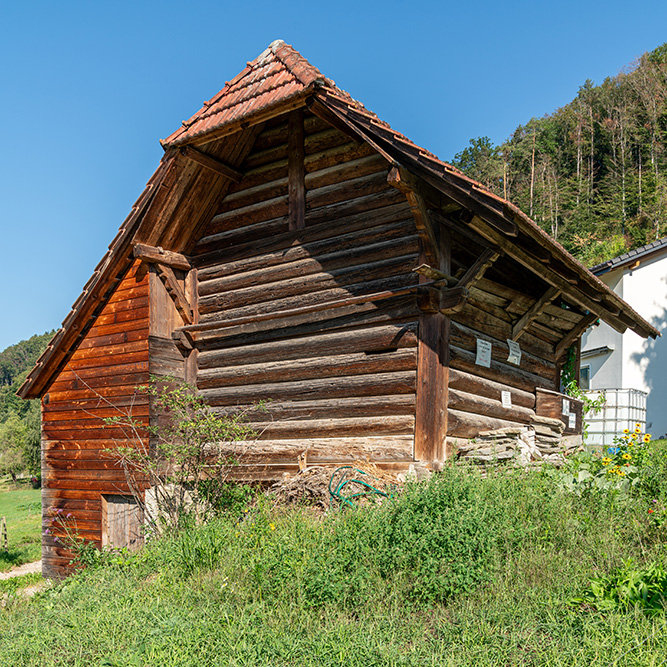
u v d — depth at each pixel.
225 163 9.80
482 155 73.50
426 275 7.84
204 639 4.57
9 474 79.56
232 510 8.27
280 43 9.44
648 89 65.50
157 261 9.98
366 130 7.86
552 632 4.14
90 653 4.66
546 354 11.17
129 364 10.44
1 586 11.46
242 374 9.66
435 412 7.79
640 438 16.50
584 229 56.19
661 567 4.68
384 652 4.09
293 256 9.38
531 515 6.05
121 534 10.44
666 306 22.61
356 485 7.27
